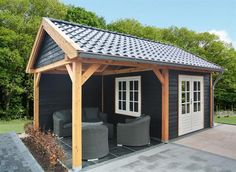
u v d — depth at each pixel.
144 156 4.92
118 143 5.80
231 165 4.35
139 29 19.72
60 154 4.44
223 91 16.31
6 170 4.32
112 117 8.64
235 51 17.86
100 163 4.53
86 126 4.75
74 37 4.92
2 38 11.00
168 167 4.25
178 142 6.12
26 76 12.78
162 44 9.31
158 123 6.49
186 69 6.82
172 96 6.62
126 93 7.86
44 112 7.89
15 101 12.70
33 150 5.58
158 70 6.00
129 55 4.74
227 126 8.56
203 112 8.05
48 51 6.12
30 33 12.44
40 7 13.52
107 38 6.20
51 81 8.11
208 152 5.17
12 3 12.44
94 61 4.39
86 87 8.92
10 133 7.58
